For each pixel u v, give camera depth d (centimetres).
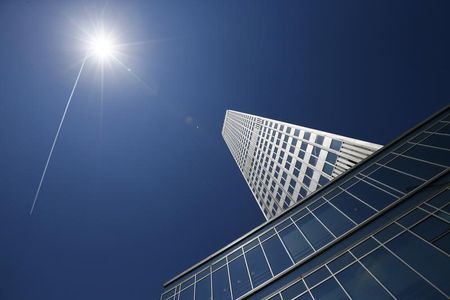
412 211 1745
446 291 1110
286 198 5719
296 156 5831
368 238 1788
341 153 4303
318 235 2345
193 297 2548
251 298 2006
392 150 2955
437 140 2525
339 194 2798
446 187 1733
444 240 1357
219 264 2822
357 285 1505
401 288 1287
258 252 2627
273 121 7794
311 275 1828
